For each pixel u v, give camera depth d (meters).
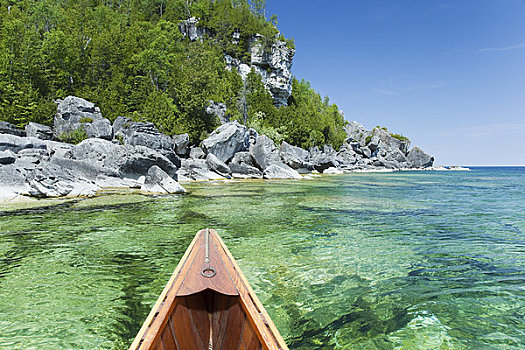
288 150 59.38
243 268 7.41
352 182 38.69
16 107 35.94
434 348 4.32
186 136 44.34
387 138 127.56
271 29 99.56
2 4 61.91
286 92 99.31
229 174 41.50
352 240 9.99
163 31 74.62
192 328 3.89
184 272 4.67
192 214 14.26
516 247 9.28
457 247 9.27
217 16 102.31
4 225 11.60
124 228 11.34
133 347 2.89
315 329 4.82
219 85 73.75
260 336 3.13
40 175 19.02
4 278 6.75
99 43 53.03
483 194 24.97
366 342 4.47
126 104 50.22
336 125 127.69
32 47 43.72
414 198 21.62
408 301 5.77
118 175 25.14
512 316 5.23
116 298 5.87
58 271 7.18
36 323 4.96
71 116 35.81
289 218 13.52
